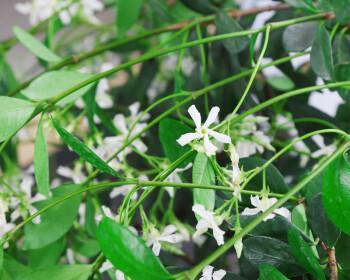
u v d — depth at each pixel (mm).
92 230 425
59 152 577
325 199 323
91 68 582
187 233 423
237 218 327
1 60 514
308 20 402
